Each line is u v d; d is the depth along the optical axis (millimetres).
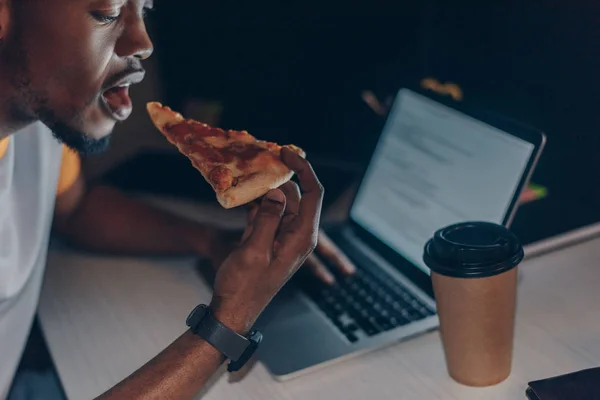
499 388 937
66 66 956
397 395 944
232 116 1675
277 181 928
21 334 1194
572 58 1176
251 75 1635
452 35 1361
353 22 1495
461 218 1150
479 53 1317
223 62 1659
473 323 899
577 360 967
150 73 1931
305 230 914
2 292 1129
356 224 1355
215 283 928
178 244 1295
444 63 1399
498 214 1097
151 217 1329
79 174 1378
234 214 1446
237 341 909
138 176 1558
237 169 947
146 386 897
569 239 1208
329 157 1595
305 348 1031
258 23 1585
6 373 1171
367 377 981
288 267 912
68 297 1232
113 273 1287
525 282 1146
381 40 1485
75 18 932
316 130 1599
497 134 1135
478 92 1342
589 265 1163
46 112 998
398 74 1492
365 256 1268
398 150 1318
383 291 1151
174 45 1714
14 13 944
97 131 1015
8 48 964
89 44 945
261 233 904
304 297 1156
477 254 875
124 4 957
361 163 1542
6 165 1132
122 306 1190
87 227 1345
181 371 902
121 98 1012
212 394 981
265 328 1086
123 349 1088
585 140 1209
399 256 1228
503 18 1253
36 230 1196
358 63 1521
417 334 1043
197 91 1730
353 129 1553
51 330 1151
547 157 1275
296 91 1600
